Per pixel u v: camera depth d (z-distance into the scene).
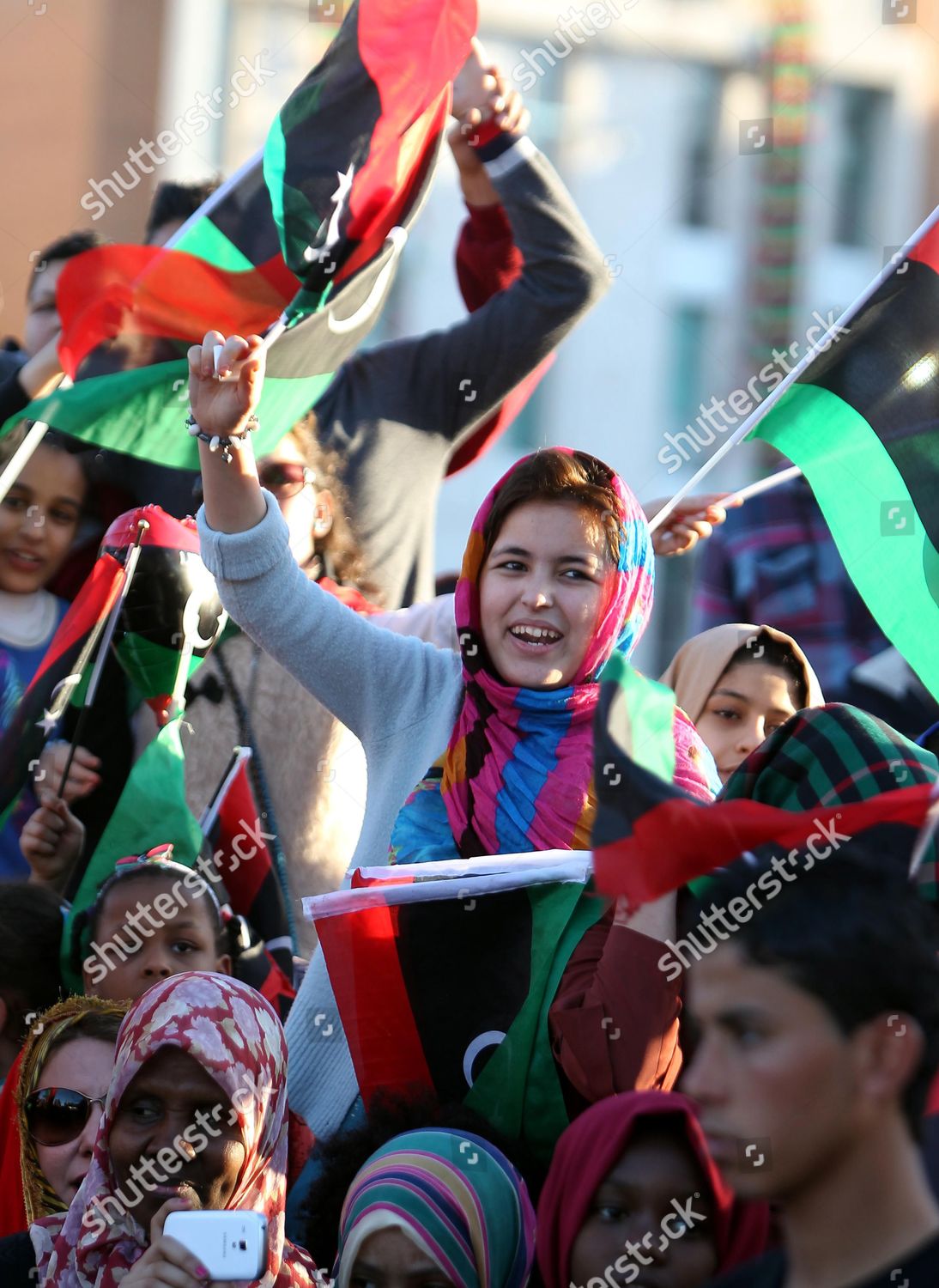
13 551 8.62
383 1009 5.78
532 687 6.19
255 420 6.44
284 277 7.59
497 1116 5.62
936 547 6.97
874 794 5.45
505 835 6.12
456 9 7.76
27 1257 5.49
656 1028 5.41
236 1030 5.34
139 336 7.67
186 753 8.05
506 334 9.20
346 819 8.12
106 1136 5.38
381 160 7.64
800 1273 4.11
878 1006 4.09
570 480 6.29
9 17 14.22
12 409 8.34
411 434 9.16
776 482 9.05
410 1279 5.03
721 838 4.60
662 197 19.23
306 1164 5.97
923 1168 4.12
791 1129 4.09
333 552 8.59
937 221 7.19
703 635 8.36
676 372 18.83
